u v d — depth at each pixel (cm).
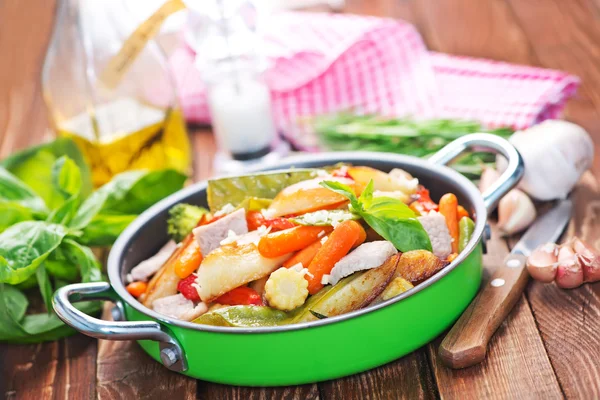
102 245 90
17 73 134
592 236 87
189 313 79
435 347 79
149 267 84
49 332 85
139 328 75
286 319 76
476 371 76
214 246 81
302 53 114
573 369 75
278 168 88
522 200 88
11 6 153
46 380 82
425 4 133
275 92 114
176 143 104
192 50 116
